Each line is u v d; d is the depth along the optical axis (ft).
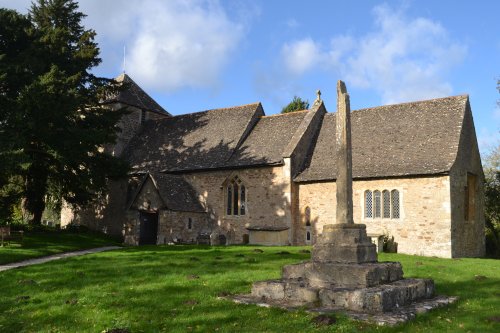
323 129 108.99
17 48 94.43
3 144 73.26
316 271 37.58
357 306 32.45
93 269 52.13
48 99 78.13
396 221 87.51
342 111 41.81
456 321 30.94
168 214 100.99
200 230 108.06
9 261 63.72
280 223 99.14
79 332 29.32
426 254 83.66
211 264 56.54
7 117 78.89
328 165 97.96
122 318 31.68
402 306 34.06
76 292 39.70
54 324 31.24
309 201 97.86
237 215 105.91
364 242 39.17
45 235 98.73
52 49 95.25
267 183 102.12
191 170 111.45
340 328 28.32
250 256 65.77
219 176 108.88
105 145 128.36
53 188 105.81
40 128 80.69
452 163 83.61
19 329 30.55
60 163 92.84
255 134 113.80
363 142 98.32
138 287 41.47
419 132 93.45
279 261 59.62
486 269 56.29
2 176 86.12
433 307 34.19
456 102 95.14
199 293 38.91
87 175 95.20
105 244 98.84
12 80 84.69
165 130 130.31
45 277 47.19
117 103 130.72
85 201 107.34
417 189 85.92
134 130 134.82
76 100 85.35
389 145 94.22
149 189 103.81
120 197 122.31
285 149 102.27
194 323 30.42
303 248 81.25
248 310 33.12
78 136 86.22
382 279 36.81
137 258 63.26
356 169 92.58
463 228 88.74
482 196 100.68
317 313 31.50
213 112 127.03
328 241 39.83
